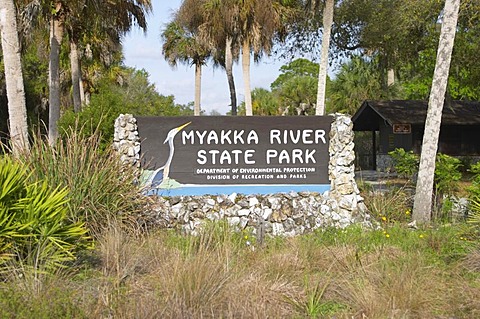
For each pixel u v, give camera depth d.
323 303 6.94
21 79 13.55
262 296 6.67
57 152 9.88
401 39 25.55
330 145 12.26
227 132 12.13
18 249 7.30
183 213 11.27
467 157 29.17
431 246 9.64
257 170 12.15
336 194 11.91
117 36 27.05
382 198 12.91
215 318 6.16
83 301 5.96
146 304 5.98
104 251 8.31
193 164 12.04
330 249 9.02
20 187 7.54
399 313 6.51
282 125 12.25
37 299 5.57
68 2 21.77
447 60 13.04
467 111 29.91
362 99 38.69
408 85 41.84
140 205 10.43
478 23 21.25
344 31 30.20
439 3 21.91
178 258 7.16
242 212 11.50
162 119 12.01
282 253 8.67
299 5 26.84
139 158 11.76
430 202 12.61
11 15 13.45
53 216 7.53
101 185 9.73
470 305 6.84
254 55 31.02
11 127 13.36
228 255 7.63
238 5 25.11
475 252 8.62
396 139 28.92
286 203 11.69
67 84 35.19
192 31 30.73
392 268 7.86
